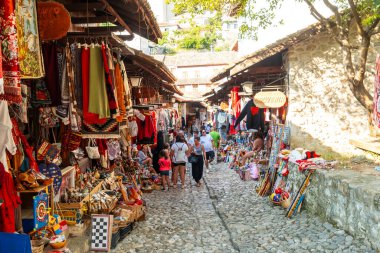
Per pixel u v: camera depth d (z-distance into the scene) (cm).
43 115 612
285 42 971
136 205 817
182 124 3284
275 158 1056
